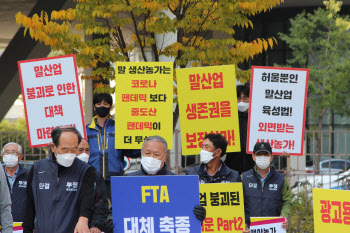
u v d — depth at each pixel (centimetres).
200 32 1312
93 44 1283
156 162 684
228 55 1263
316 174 1270
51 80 970
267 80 990
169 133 958
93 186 612
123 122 958
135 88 962
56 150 599
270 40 1261
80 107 969
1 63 2080
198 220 631
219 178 805
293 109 989
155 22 1245
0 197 627
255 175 885
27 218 619
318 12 2725
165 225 632
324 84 2775
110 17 1323
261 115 990
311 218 1245
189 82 969
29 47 2062
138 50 1602
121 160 990
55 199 603
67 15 1231
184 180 634
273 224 829
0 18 1994
